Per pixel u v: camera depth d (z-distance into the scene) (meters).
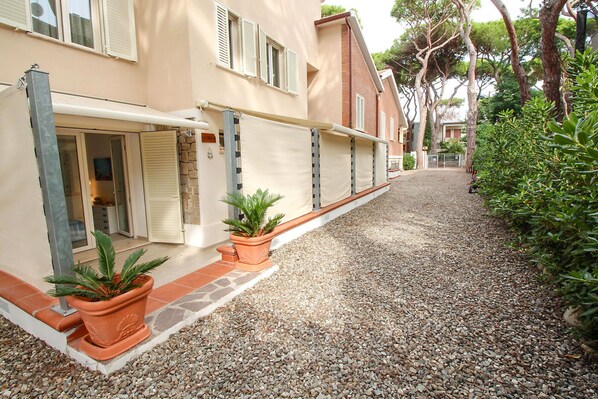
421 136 34.72
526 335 3.43
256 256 5.43
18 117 3.49
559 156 4.42
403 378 2.88
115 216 8.21
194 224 7.18
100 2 6.43
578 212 3.45
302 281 5.17
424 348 3.30
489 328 3.60
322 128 8.91
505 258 5.83
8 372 3.18
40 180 3.23
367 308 4.20
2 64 5.20
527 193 4.71
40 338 3.72
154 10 6.98
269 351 3.34
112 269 3.16
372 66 16.67
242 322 3.94
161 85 7.12
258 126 6.46
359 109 15.52
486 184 8.89
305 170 8.54
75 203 6.95
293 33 11.36
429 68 32.78
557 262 4.07
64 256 3.30
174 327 3.70
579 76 3.75
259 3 9.22
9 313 4.21
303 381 2.89
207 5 7.12
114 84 6.76
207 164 7.15
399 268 5.59
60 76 5.92
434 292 4.59
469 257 6.01
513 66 8.77
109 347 3.15
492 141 8.75
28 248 3.92
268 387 2.83
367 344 3.41
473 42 27.20
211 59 7.28
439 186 18.05
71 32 6.15
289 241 7.49
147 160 7.32
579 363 2.96
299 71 11.90
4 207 4.23
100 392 2.84
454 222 9.03
